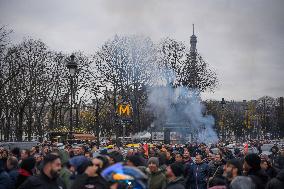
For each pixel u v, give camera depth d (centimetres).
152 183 1066
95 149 1856
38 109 6888
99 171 780
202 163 1544
